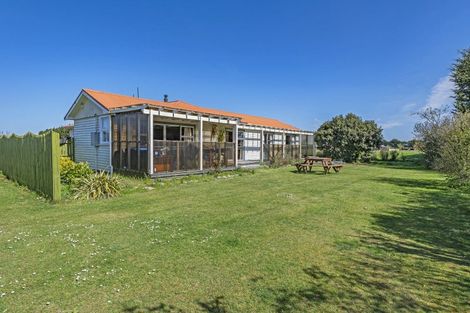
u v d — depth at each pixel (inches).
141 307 105.2
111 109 524.4
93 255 153.5
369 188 407.8
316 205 286.2
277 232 196.5
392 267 143.2
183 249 162.9
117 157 527.2
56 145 292.7
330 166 639.1
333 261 149.3
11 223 215.2
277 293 116.3
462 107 658.2
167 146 482.0
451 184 431.8
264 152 856.3
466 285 125.3
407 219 236.1
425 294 117.3
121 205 280.2
